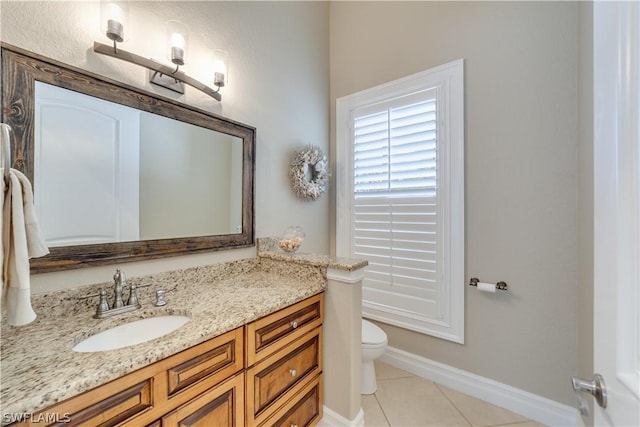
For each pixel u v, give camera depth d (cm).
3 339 89
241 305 121
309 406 147
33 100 100
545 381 164
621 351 49
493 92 181
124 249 125
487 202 183
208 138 163
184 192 150
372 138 241
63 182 108
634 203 47
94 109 117
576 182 155
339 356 152
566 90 158
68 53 109
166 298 131
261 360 118
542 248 165
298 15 232
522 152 172
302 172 221
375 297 235
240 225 181
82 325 100
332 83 268
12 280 74
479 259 186
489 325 183
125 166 127
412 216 216
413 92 216
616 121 52
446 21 201
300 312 140
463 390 191
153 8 138
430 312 206
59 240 106
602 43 58
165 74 137
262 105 199
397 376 211
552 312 162
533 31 168
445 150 200
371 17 242
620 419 49
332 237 267
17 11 98
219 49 166
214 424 100
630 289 48
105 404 73
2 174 71
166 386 86
